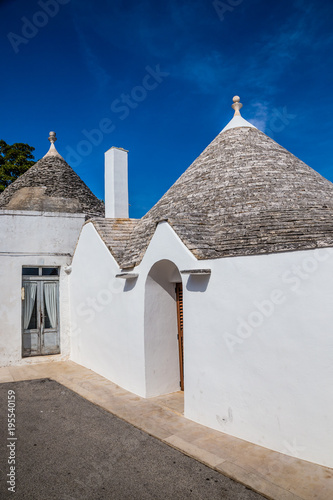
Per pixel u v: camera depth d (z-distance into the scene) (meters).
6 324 10.80
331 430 4.65
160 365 7.79
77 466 4.88
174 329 8.05
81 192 14.59
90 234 10.23
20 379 9.31
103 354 9.38
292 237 5.86
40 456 5.16
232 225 6.71
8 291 10.91
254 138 9.20
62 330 11.59
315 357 4.80
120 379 8.49
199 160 9.39
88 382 8.81
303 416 4.86
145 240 8.33
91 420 6.52
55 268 11.91
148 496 4.21
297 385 4.92
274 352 5.15
